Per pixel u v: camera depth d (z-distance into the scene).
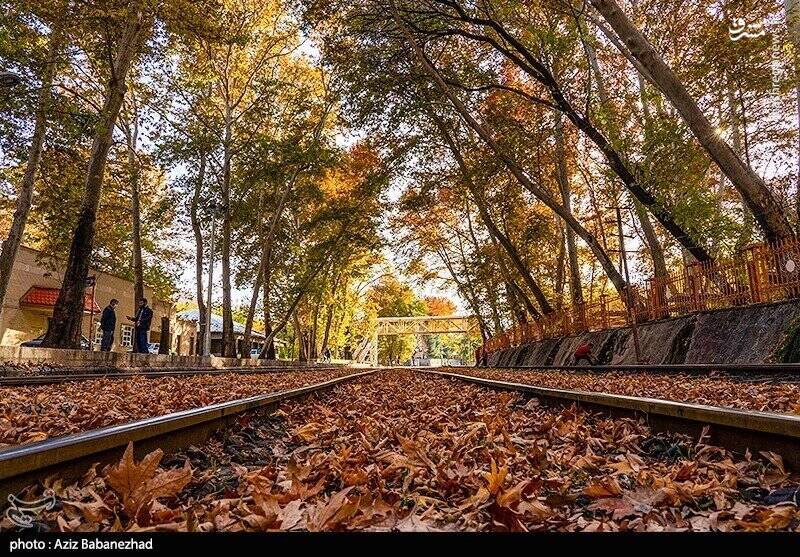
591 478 3.15
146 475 2.55
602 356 22.50
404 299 64.12
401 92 22.47
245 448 4.58
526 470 3.29
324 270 37.59
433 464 3.40
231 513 2.36
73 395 8.10
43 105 15.14
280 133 30.67
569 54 18.50
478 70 21.62
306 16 19.50
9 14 14.04
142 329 21.53
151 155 25.33
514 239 32.16
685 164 16.27
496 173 25.86
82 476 2.95
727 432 3.72
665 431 4.53
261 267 31.28
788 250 12.54
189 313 56.50
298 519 2.25
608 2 13.66
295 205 33.69
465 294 38.53
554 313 29.92
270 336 34.94
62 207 18.91
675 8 18.48
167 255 37.34
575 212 30.73
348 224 33.16
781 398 6.26
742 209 18.48
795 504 2.46
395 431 4.91
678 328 16.91
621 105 19.94
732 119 18.64
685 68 18.12
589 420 5.68
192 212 28.92
